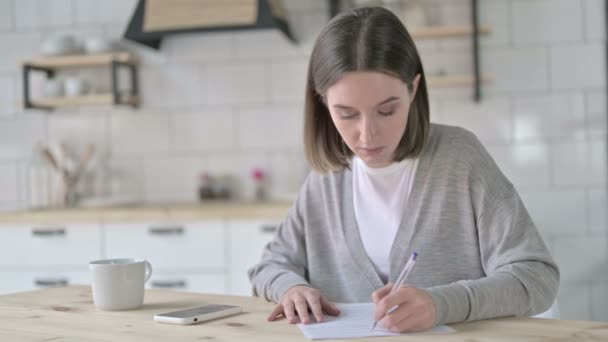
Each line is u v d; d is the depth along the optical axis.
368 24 1.25
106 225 3.09
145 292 1.50
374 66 1.22
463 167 1.45
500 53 3.33
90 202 3.49
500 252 1.35
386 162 1.46
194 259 3.03
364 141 1.25
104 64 3.54
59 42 3.52
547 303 1.27
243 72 3.55
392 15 1.30
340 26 1.27
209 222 3.02
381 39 1.23
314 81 1.37
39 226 3.15
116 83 3.44
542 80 3.31
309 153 1.50
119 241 3.08
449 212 1.45
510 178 3.34
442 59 3.37
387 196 1.50
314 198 1.60
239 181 3.56
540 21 3.31
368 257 1.51
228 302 1.37
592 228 3.30
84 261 3.11
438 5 3.37
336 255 1.56
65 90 3.55
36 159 3.60
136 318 1.23
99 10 3.66
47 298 1.45
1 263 3.18
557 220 3.32
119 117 3.65
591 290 3.30
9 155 3.73
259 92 3.54
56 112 3.70
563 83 3.30
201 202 3.47
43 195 3.57
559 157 3.31
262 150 3.54
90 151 3.61
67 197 3.56
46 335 1.12
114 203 3.47
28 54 3.72
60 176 3.58
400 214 1.49
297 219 1.62
